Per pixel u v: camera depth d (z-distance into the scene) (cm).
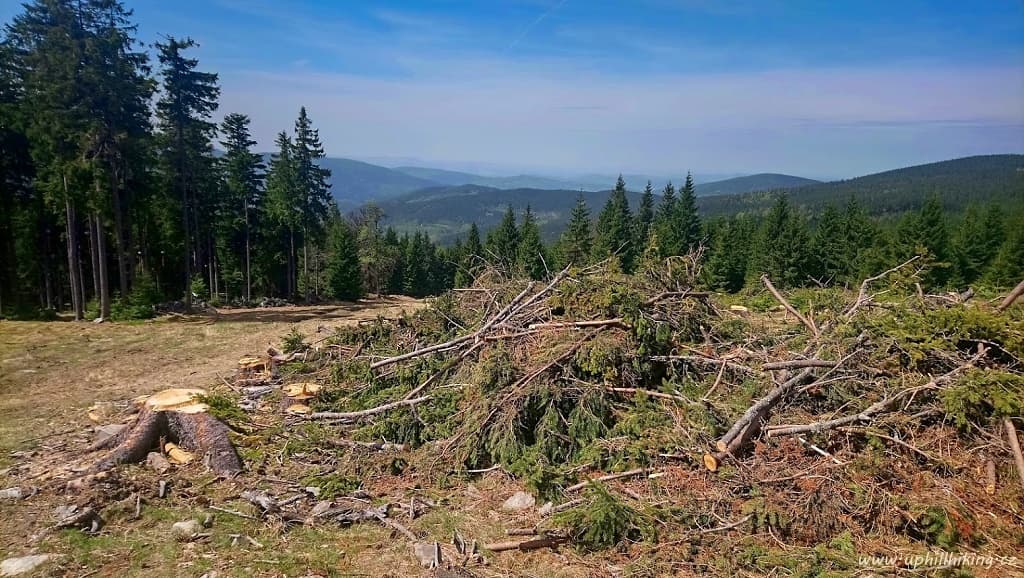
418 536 437
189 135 2462
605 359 588
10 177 2197
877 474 453
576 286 697
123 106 1898
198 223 2958
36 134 1816
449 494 509
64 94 1756
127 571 378
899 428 504
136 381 945
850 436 504
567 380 586
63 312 2439
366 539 432
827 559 382
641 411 562
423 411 629
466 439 554
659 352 642
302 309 2822
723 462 485
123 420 699
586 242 4494
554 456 526
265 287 3844
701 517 431
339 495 503
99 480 492
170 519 450
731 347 701
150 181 2248
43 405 792
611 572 389
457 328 814
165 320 1898
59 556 388
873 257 3506
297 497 494
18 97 2088
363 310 2728
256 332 1527
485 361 614
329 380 792
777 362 620
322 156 3431
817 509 419
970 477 470
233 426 619
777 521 414
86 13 1811
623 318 625
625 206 4822
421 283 4944
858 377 570
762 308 1101
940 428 510
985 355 557
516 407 553
